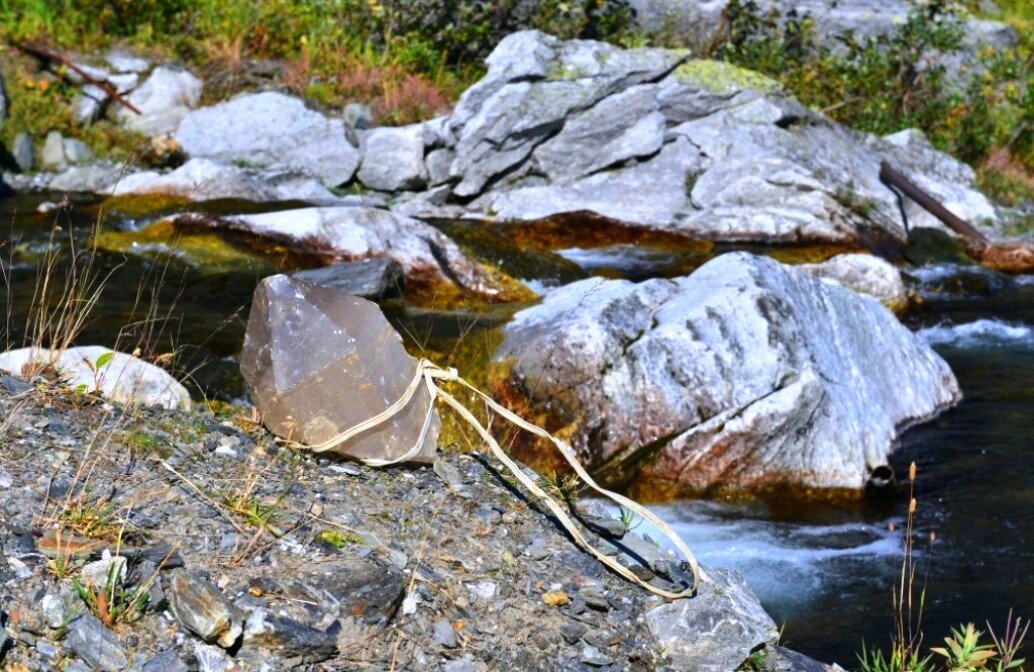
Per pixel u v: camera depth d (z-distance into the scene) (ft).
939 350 31.89
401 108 47.24
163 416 14.05
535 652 11.25
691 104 44.70
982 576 18.25
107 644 10.03
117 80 47.39
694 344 21.61
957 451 23.72
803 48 55.11
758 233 40.29
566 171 44.16
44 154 44.24
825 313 24.32
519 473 13.57
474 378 22.20
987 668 14.39
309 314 13.65
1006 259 41.83
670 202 42.73
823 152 44.83
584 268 36.04
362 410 13.64
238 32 50.78
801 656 12.32
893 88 53.42
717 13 54.39
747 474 21.12
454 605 11.58
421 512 13.05
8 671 9.50
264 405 13.80
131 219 36.45
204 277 29.43
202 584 10.65
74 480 11.94
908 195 43.88
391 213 32.35
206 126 45.55
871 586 17.84
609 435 21.27
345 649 10.73
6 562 10.50
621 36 52.37
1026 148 54.34
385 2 52.39
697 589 12.59
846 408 22.26
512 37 44.75
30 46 47.16
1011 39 60.34
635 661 11.54
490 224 40.42
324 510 12.57
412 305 27.17
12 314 25.31
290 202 39.93
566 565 12.71
